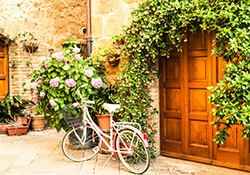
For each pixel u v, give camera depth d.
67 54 4.55
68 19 7.36
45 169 3.77
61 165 3.94
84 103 4.13
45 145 5.09
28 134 6.07
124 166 3.89
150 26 3.88
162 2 3.82
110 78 4.80
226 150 3.75
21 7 6.57
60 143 5.24
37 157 4.33
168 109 4.34
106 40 4.81
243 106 3.08
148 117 4.29
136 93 4.14
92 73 4.38
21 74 6.59
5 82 6.58
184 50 4.08
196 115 4.00
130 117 4.21
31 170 3.73
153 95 4.30
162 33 3.95
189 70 4.06
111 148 3.88
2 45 6.54
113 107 3.79
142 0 4.27
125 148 3.79
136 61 4.07
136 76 4.12
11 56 6.57
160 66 4.37
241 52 3.23
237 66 3.11
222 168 3.76
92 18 5.00
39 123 6.41
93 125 4.11
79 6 7.60
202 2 3.42
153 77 4.31
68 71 4.31
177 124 4.24
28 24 6.67
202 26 3.42
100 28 4.89
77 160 4.10
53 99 4.37
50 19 7.02
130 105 4.16
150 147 4.20
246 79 2.97
